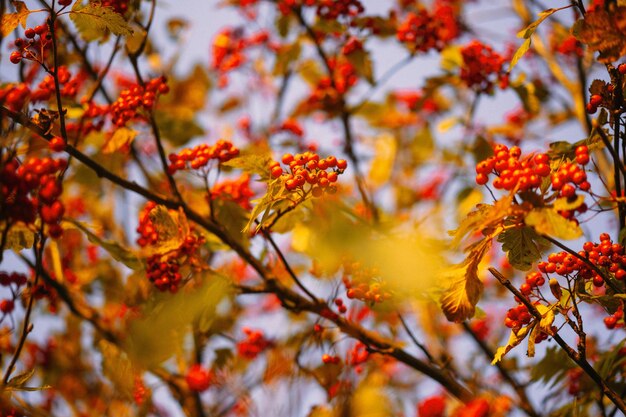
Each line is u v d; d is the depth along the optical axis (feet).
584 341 11.10
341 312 15.60
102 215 22.81
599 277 11.18
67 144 13.91
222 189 16.43
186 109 23.91
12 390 12.41
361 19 20.79
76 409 20.18
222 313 18.39
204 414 18.42
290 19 21.76
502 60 19.95
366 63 20.99
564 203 9.50
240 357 18.85
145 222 15.28
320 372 16.97
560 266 11.11
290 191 11.71
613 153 10.87
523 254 10.99
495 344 21.30
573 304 11.24
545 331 11.03
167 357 15.75
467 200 19.26
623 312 11.40
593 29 10.40
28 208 11.46
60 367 20.80
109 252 15.17
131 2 16.65
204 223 15.47
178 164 15.21
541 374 15.08
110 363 16.19
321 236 15.69
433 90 21.07
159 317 15.28
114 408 18.08
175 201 15.37
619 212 11.53
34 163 11.44
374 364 18.52
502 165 10.32
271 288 15.44
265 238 14.89
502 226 10.48
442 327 21.65
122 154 19.27
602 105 11.22
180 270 14.99
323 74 24.63
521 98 19.89
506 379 16.63
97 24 13.14
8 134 12.48
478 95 20.57
